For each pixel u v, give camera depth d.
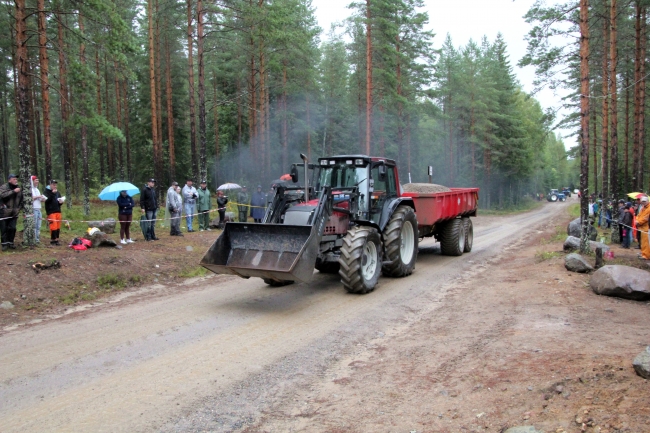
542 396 3.85
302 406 4.06
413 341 5.71
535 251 12.65
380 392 4.29
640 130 21.62
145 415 3.88
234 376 4.68
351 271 7.78
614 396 3.63
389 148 30.11
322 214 7.43
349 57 26.30
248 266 7.13
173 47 27.14
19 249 9.14
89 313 6.93
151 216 12.19
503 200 53.19
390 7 21.70
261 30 17.23
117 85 28.92
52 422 3.75
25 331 6.05
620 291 7.25
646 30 20.45
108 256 9.39
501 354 4.96
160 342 5.64
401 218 9.44
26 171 9.38
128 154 30.34
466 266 11.14
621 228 13.84
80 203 24.67
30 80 22.17
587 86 10.76
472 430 3.50
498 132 44.44
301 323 6.47
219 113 33.84
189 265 10.15
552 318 6.28
